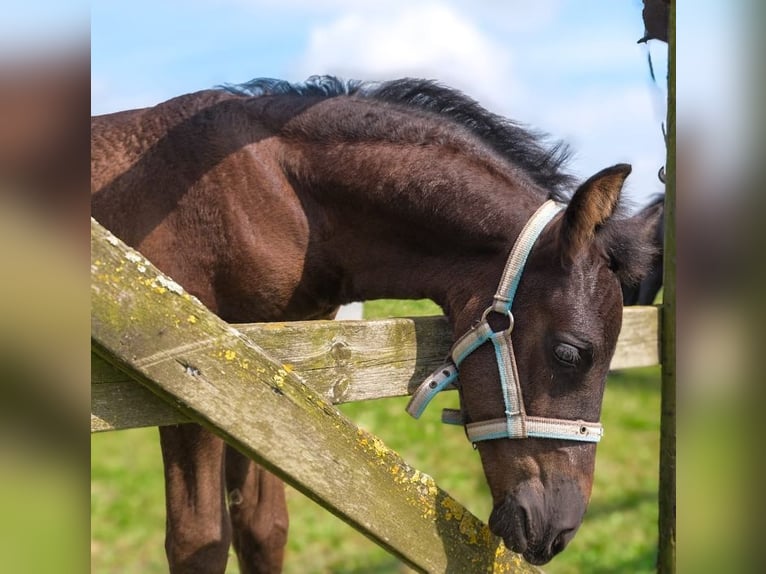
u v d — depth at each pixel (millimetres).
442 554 1658
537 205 2020
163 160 2234
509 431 1805
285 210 2203
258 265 2188
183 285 2213
